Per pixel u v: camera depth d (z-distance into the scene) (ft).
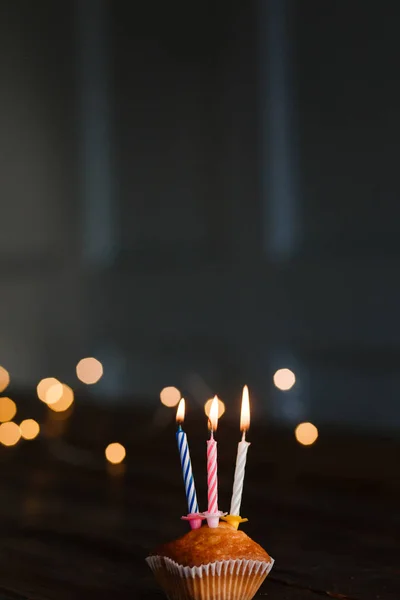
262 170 10.68
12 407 8.02
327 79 10.25
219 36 11.05
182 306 11.52
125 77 11.98
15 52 13.03
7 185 13.21
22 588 3.08
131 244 12.00
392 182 9.74
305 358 10.49
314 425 6.73
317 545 3.63
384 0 9.77
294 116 10.52
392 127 9.73
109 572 3.26
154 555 2.69
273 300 10.69
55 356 12.76
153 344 11.82
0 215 13.25
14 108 13.07
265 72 10.63
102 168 12.19
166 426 6.86
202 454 5.75
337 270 10.18
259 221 10.75
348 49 10.07
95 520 4.15
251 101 10.77
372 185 9.91
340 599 2.90
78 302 12.48
